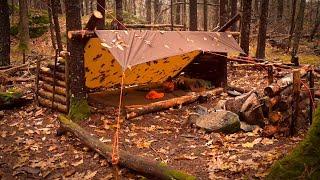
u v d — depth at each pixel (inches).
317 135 151.5
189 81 408.2
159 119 318.7
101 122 302.2
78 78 308.5
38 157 240.2
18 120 316.8
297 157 153.3
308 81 329.1
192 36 350.0
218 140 254.2
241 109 292.8
